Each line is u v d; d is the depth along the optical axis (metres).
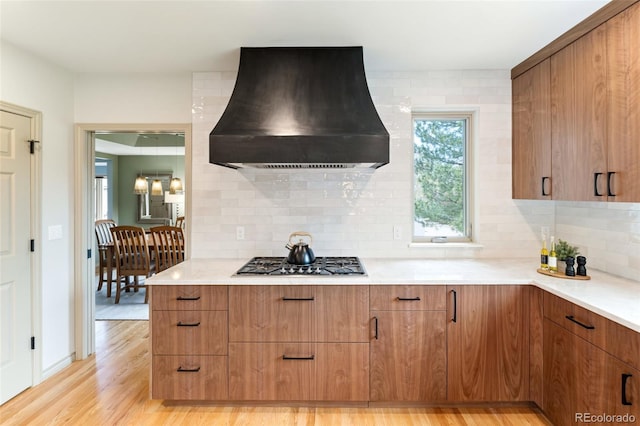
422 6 1.97
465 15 2.07
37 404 2.36
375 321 2.24
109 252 4.91
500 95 2.93
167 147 6.17
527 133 2.71
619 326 1.56
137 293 5.19
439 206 3.11
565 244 2.38
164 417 2.22
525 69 2.72
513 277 2.28
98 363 2.96
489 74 2.93
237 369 2.26
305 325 2.24
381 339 2.24
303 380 2.25
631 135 1.74
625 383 1.52
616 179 1.83
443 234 3.11
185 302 2.25
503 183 2.95
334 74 2.45
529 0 1.91
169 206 6.91
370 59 2.71
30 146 2.60
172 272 2.42
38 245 2.64
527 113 2.70
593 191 2.00
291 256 2.63
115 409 2.30
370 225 2.96
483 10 2.01
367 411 2.27
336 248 2.96
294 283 2.22
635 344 1.48
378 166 2.63
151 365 2.26
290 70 2.46
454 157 3.10
